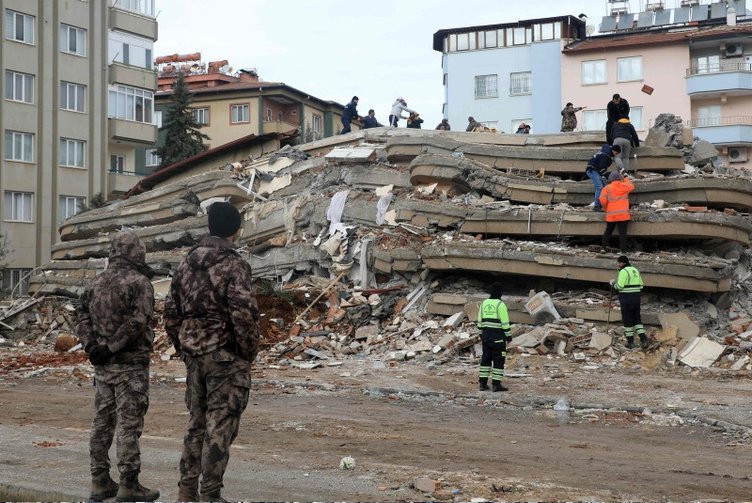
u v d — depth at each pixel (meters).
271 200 28.11
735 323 19.86
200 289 6.50
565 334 18.95
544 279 21.38
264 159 30.73
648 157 23.98
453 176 24.28
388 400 14.62
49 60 48.88
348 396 15.04
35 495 7.41
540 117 61.47
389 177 26.11
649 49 57.88
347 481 8.03
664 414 13.09
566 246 21.59
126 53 53.38
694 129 55.91
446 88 64.75
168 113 56.50
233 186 28.84
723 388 15.40
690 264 19.78
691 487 8.27
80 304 7.54
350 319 21.98
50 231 48.50
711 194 21.66
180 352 6.70
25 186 47.50
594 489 7.97
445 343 19.58
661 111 57.56
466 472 8.64
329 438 10.82
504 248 21.19
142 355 7.43
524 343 19.08
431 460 9.38
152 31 54.69
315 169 28.42
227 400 6.47
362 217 24.88
